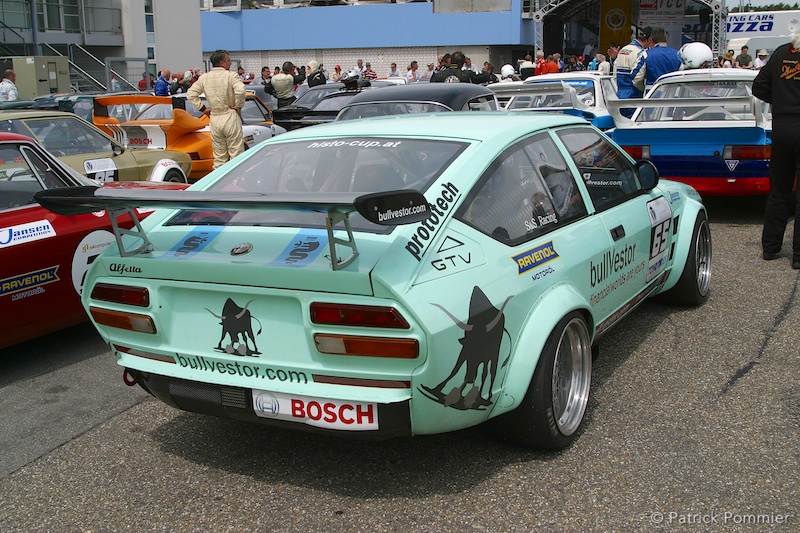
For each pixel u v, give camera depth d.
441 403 2.89
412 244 2.90
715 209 9.40
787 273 6.42
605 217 4.09
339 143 3.75
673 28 30.95
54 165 5.19
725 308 5.54
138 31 28.44
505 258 3.19
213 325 3.09
